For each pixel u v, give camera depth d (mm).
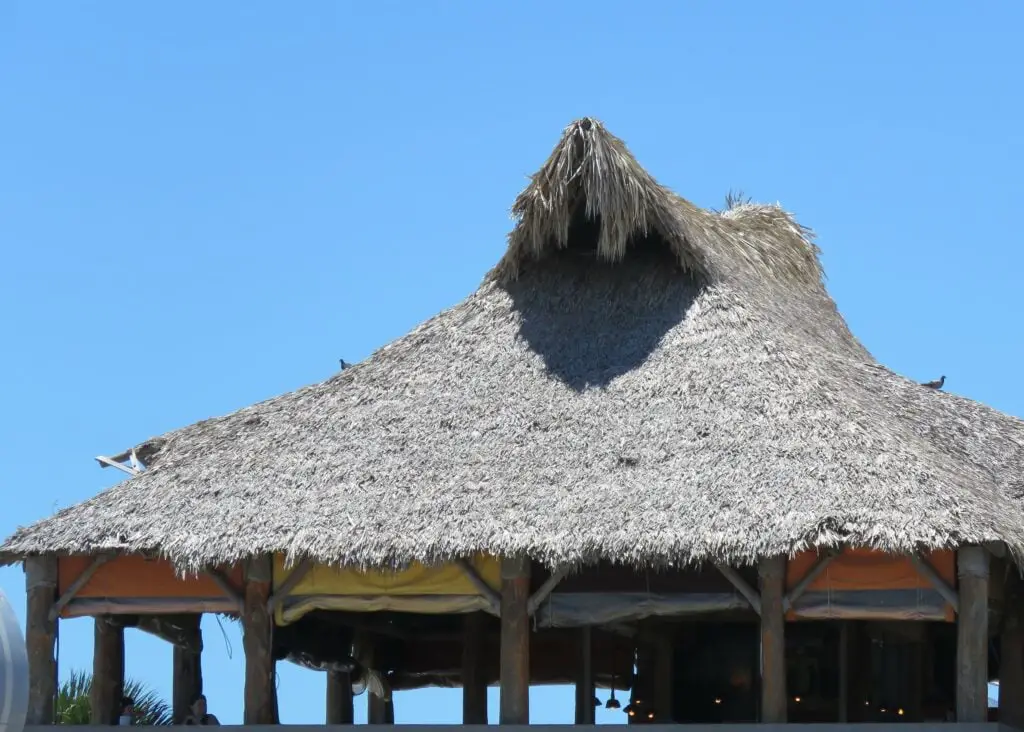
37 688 42219
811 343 48188
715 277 46875
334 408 45125
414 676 52781
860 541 38094
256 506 41969
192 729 41781
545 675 51562
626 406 43344
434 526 40531
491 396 44562
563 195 47281
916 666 46219
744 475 40188
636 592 41781
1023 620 42875
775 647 39438
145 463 46125
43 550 41875
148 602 42594
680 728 39719
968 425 45906
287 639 47469
